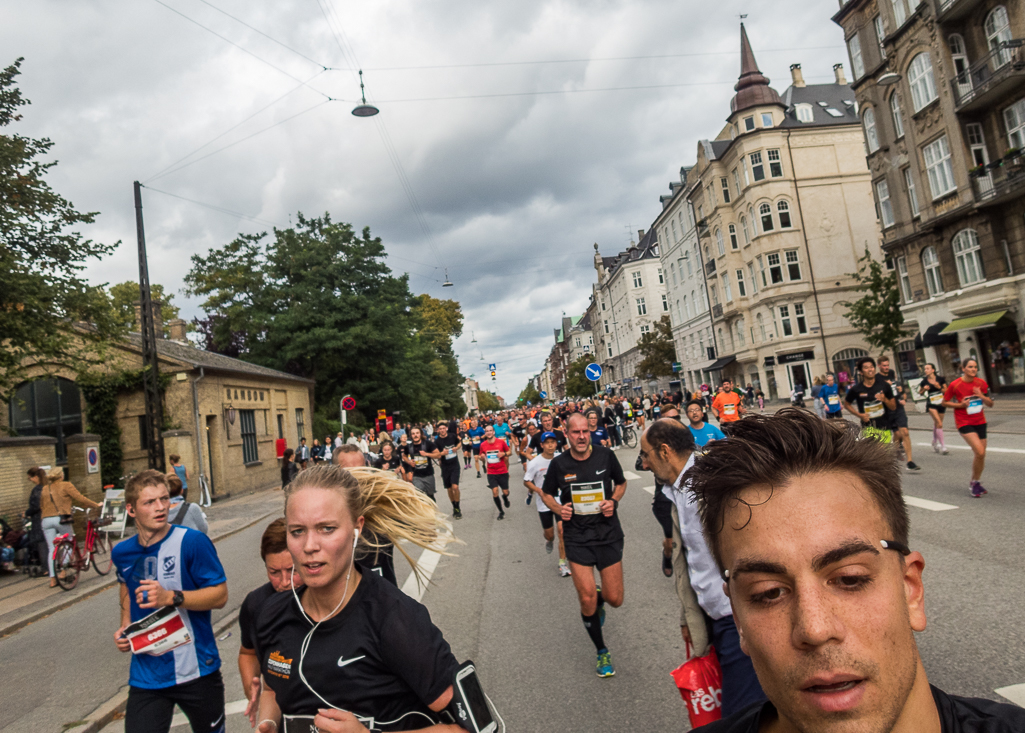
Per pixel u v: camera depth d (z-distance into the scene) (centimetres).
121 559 354
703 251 5138
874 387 1170
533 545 1019
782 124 4294
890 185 2977
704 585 316
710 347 5162
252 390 2964
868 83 3066
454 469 1372
